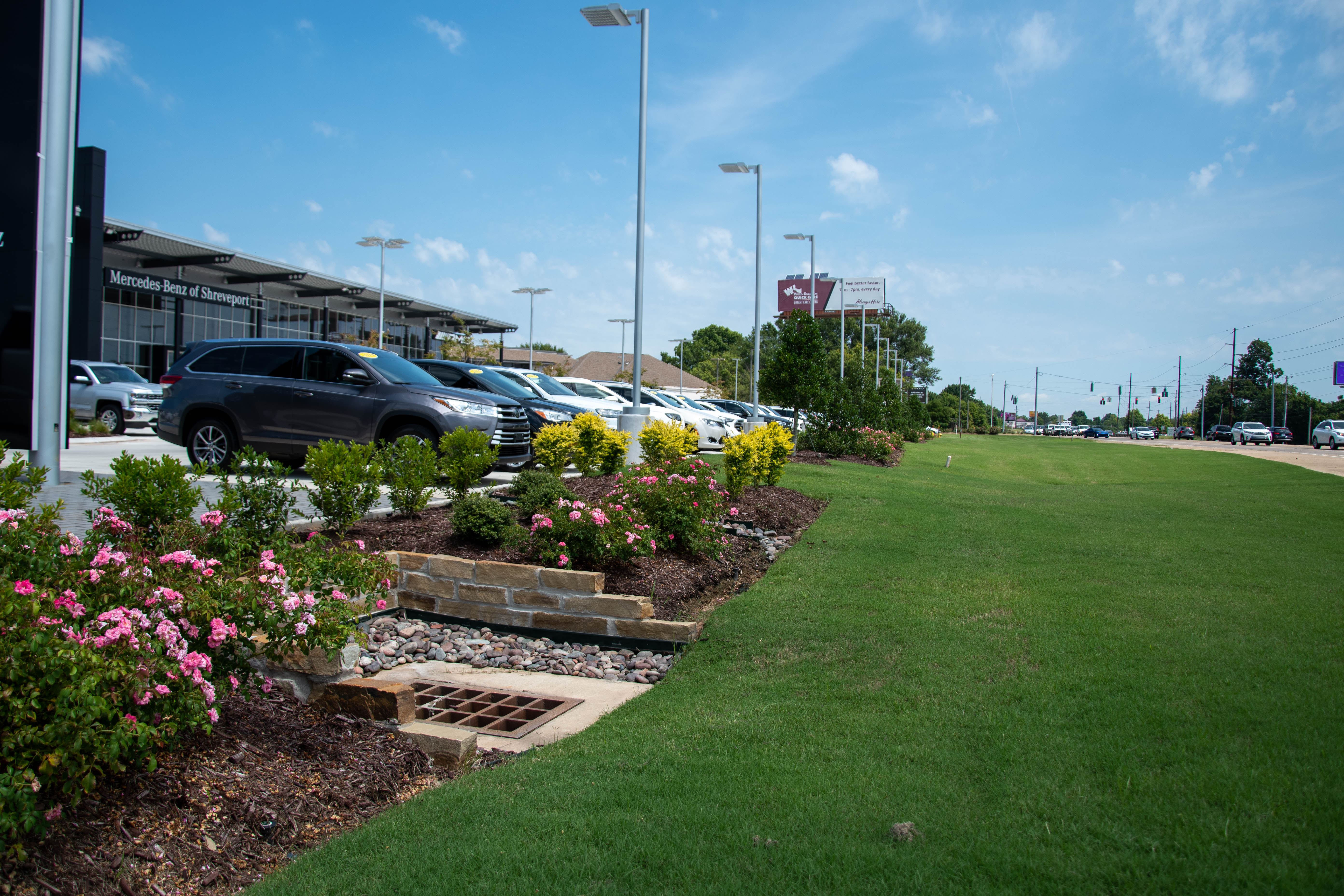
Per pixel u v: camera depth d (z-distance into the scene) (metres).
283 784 3.56
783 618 6.61
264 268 43.91
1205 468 29.92
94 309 34.56
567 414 15.02
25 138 10.01
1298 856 3.02
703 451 23.02
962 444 47.16
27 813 2.56
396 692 4.30
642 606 6.57
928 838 3.20
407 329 61.62
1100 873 2.93
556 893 2.83
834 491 14.01
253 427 12.02
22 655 2.72
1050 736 4.19
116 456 15.15
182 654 3.25
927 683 5.06
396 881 2.89
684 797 3.58
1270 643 5.78
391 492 8.59
